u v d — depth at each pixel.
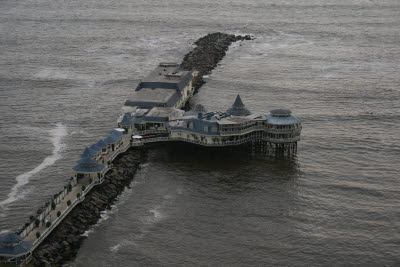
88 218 174.25
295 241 166.88
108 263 155.38
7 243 145.88
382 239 167.88
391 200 189.50
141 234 168.88
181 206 185.12
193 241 166.38
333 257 159.88
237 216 179.62
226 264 156.50
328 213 181.88
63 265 152.88
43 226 161.00
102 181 190.38
